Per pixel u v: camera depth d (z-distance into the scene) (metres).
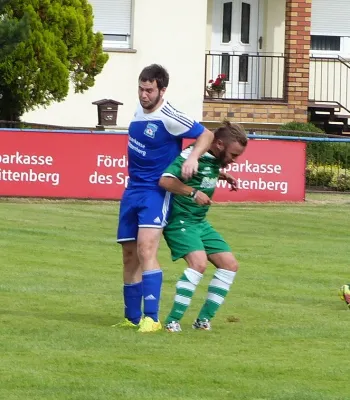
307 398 10.38
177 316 13.83
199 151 13.30
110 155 32.16
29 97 38.94
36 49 38.19
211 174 13.77
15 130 31.72
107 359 11.88
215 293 14.02
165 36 44.34
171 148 13.70
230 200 32.97
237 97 47.00
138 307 14.22
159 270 13.80
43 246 22.75
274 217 30.03
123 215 13.98
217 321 14.84
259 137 34.19
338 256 22.91
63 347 12.52
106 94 43.78
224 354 12.39
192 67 44.66
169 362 11.82
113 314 15.16
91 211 29.86
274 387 10.80
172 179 13.44
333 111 45.97
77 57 39.66
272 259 22.11
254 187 33.16
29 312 15.09
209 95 44.97
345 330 14.23
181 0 44.41
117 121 43.94
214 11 46.69
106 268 20.02
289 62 44.56
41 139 31.84
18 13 38.28
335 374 11.48
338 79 48.06
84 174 32.06
